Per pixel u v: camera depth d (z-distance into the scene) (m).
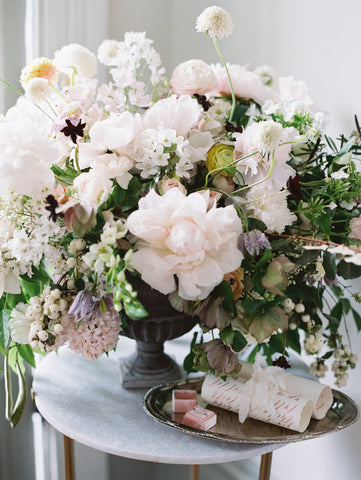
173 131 0.81
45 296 0.85
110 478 1.67
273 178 0.84
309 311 0.97
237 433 0.88
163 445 0.87
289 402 0.88
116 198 0.80
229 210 0.75
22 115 0.90
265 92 1.08
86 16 1.51
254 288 0.85
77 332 0.85
